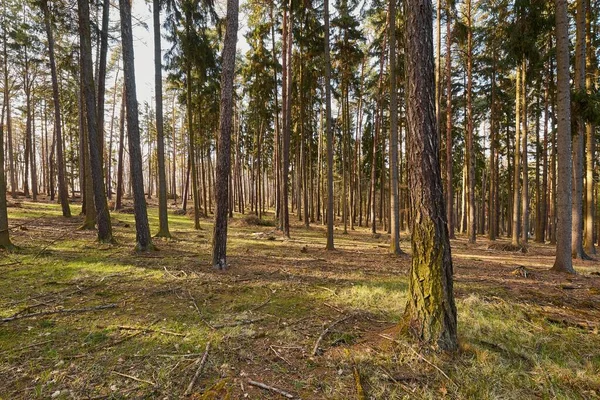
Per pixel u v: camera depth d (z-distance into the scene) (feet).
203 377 9.32
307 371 9.75
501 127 70.33
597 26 38.78
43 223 41.68
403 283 20.75
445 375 9.34
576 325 14.02
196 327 12.77
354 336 12.27
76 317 13.53
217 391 8.55
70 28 34.91
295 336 12.14
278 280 20.83
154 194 142.51
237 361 10.27
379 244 44.86
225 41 22.95
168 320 13.44
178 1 36.11
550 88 48.96
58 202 79.05
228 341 11.58
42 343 11.12
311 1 37.52
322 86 59.98
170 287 18.11
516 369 10.00
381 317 14.55
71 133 93.76
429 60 11.06
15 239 30.12
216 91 56.80
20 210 54.44
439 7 45.83
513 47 30.07
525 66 41.52
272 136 96.89
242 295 17.39
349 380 9.23
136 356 10.41
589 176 39.11
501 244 44.16
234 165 106.42
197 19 38.32
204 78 46.91
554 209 64.85
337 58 51.85
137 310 14.56
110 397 8.30
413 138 11.30
